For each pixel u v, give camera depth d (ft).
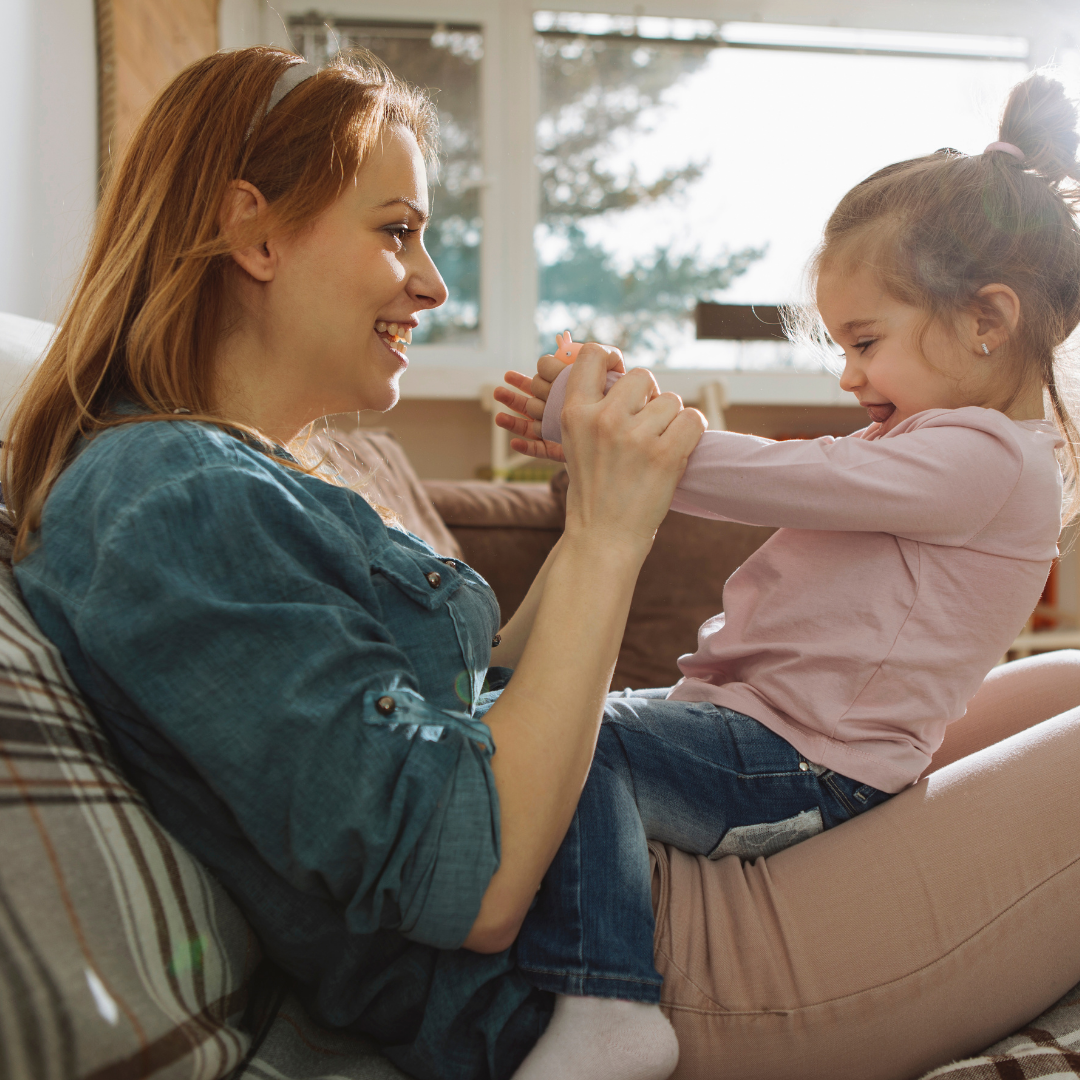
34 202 6.05
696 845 2.60
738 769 2.62
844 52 12.80
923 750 2.72
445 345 12.82
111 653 1.77
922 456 2.58
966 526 2.61
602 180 12.79
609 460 2.33
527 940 2.13
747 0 12.69
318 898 1.97
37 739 1.70
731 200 12.87
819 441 2.69
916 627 2.64
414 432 12.78
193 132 2.47
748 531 6.00
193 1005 1.74
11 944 1.36
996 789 2.52
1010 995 2.31
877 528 2.63
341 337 2.55
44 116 6.20
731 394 12.70
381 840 1.78
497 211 12.66
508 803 1.96
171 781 1.94
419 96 2.88
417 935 1.90
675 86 12.75
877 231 2.88
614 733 2.62
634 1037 2.02
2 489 2.47
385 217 2.53
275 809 1.78
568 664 2.13
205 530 1.88
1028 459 2.61
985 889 2.35
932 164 2.98
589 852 2.25
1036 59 12.96
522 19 12.54
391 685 1.94
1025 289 2.80
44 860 1.53
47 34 6.24
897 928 2.29
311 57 12.38
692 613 5.96
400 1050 2.10
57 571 1.95
